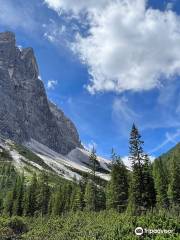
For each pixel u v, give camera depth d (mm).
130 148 80875
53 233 70312
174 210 69125
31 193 126938
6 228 79812
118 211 79812
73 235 61000
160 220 53375
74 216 86000
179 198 87500
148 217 57094
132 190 80312
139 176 79812
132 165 80875
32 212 123062
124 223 55750
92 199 98062
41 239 68188
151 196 81375
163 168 109438
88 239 53281
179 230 49438
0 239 70688
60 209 112500
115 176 91188
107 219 66375
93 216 77625
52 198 123812
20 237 75062
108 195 95438
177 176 90062
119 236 49688
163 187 93375
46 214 117625
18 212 125750
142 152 80500
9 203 135750
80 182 120812
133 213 66500
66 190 130375
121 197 88562
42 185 127625
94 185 100000
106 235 52000
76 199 107562
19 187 142250
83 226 67688
